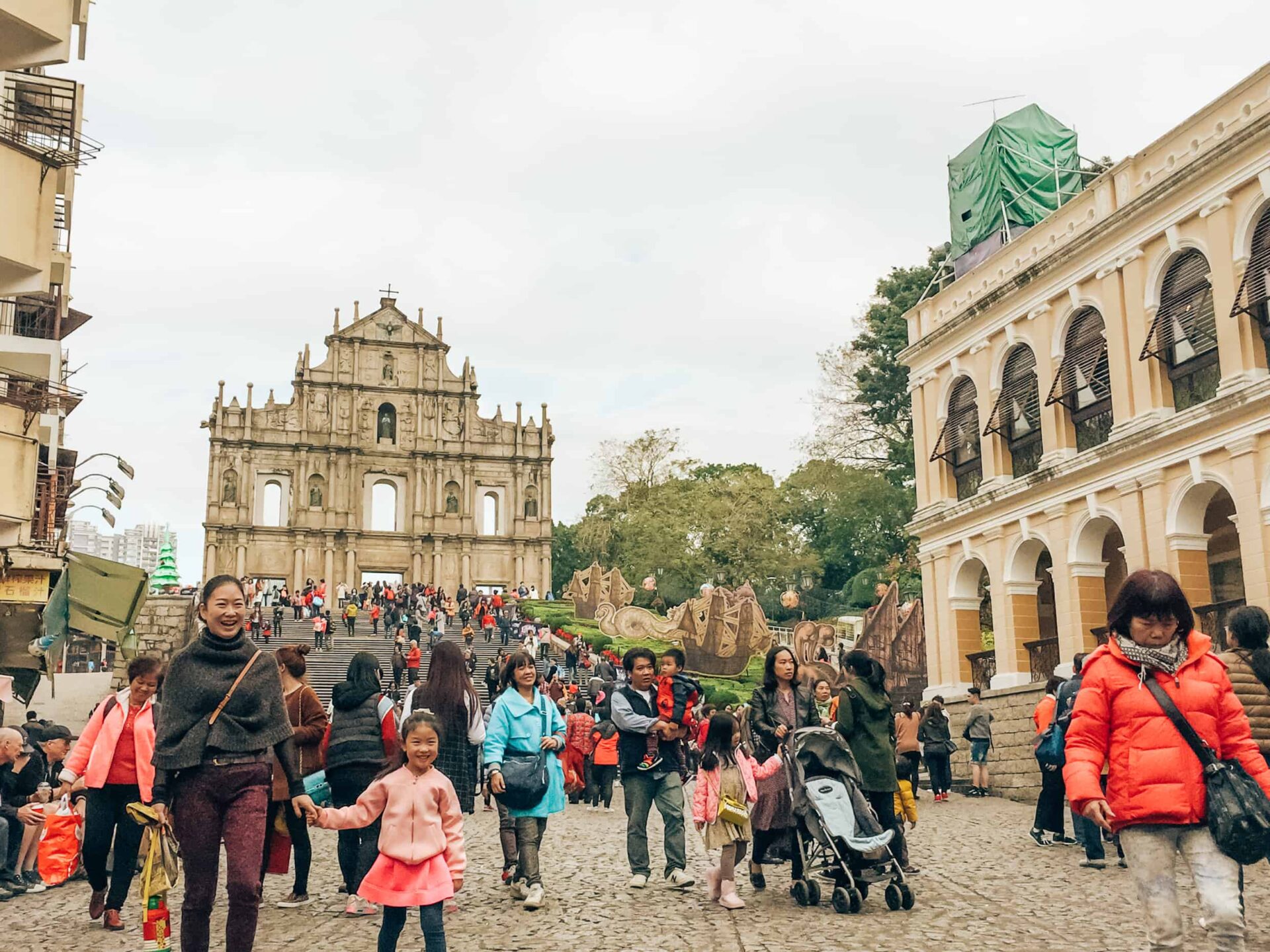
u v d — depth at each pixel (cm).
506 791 902
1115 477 2131
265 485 7144
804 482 6725
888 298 6781
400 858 654
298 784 643
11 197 1791
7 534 1936
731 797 905
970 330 2645
